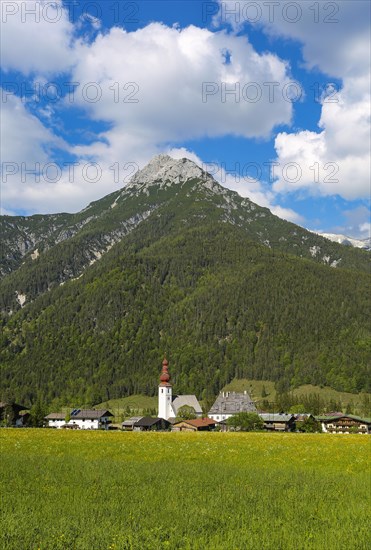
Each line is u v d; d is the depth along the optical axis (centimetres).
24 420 17825
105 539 1964
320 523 2292
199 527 2169
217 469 4138
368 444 7500
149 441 7806
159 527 2155
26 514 2350
